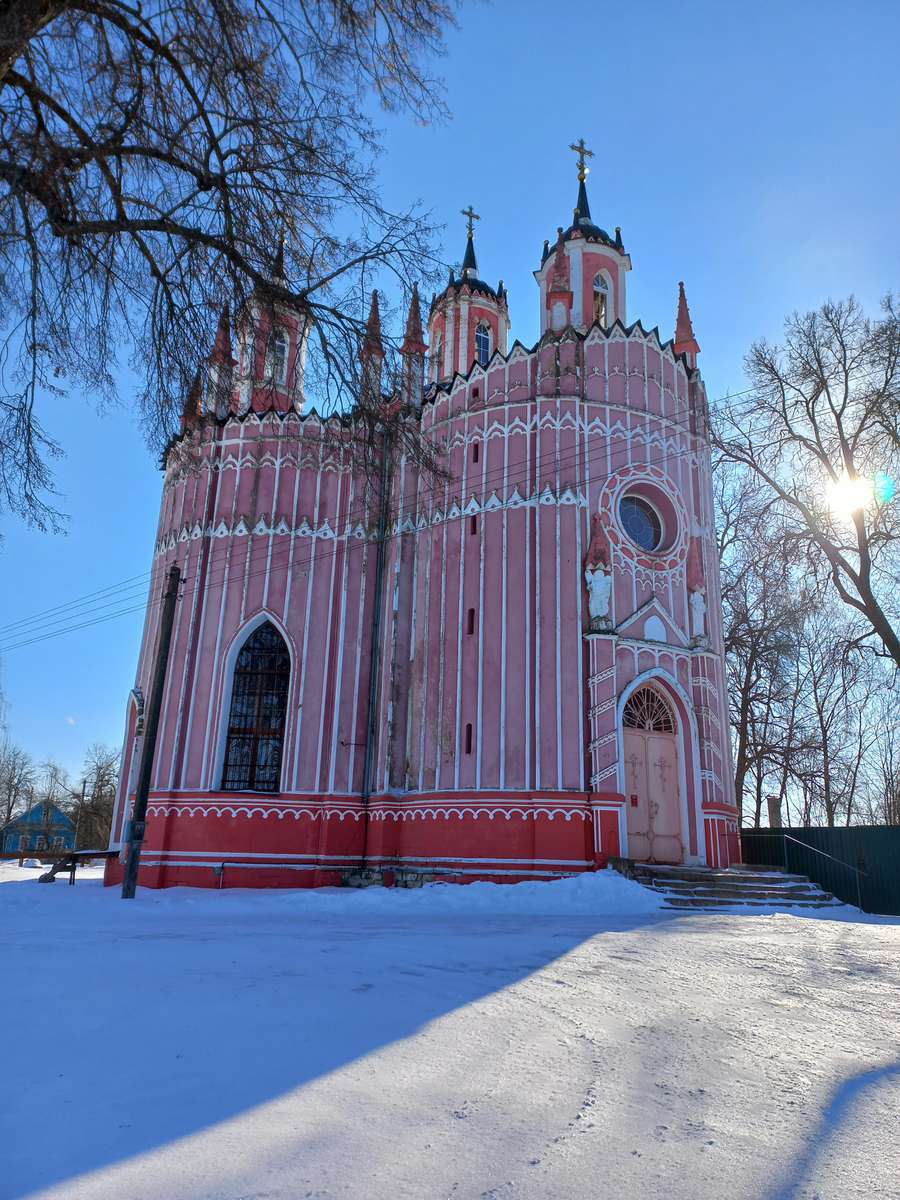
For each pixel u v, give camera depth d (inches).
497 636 884.6
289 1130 163.8
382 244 402.0
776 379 1079.6
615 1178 146.9
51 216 356.8
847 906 784.3
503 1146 159.8
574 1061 217.0
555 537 891.4
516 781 834.2
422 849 877.8
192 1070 199.8
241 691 991.6
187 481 1066.1
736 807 935.0
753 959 385.4
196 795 939.3
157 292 393.4
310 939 421.1
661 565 935.0
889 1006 290.0
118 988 283.0
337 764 956.6
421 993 289.7
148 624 1082.1
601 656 852.0
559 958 374.6
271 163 377.1
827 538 1031.0
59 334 381.4
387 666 974.4
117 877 1003.3
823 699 1357.0
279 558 1013.8
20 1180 140.6
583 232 1179.9
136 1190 137.4
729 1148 161.3
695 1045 234.5
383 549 1026.7
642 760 882.1
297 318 402.6
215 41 362.6
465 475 962.7
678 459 985.5
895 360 977.5
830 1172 151.2
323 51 381.7
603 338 972.6
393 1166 149.1
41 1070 198.5
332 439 426.6
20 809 3501.5
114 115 371.2
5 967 321.7
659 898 708.0
